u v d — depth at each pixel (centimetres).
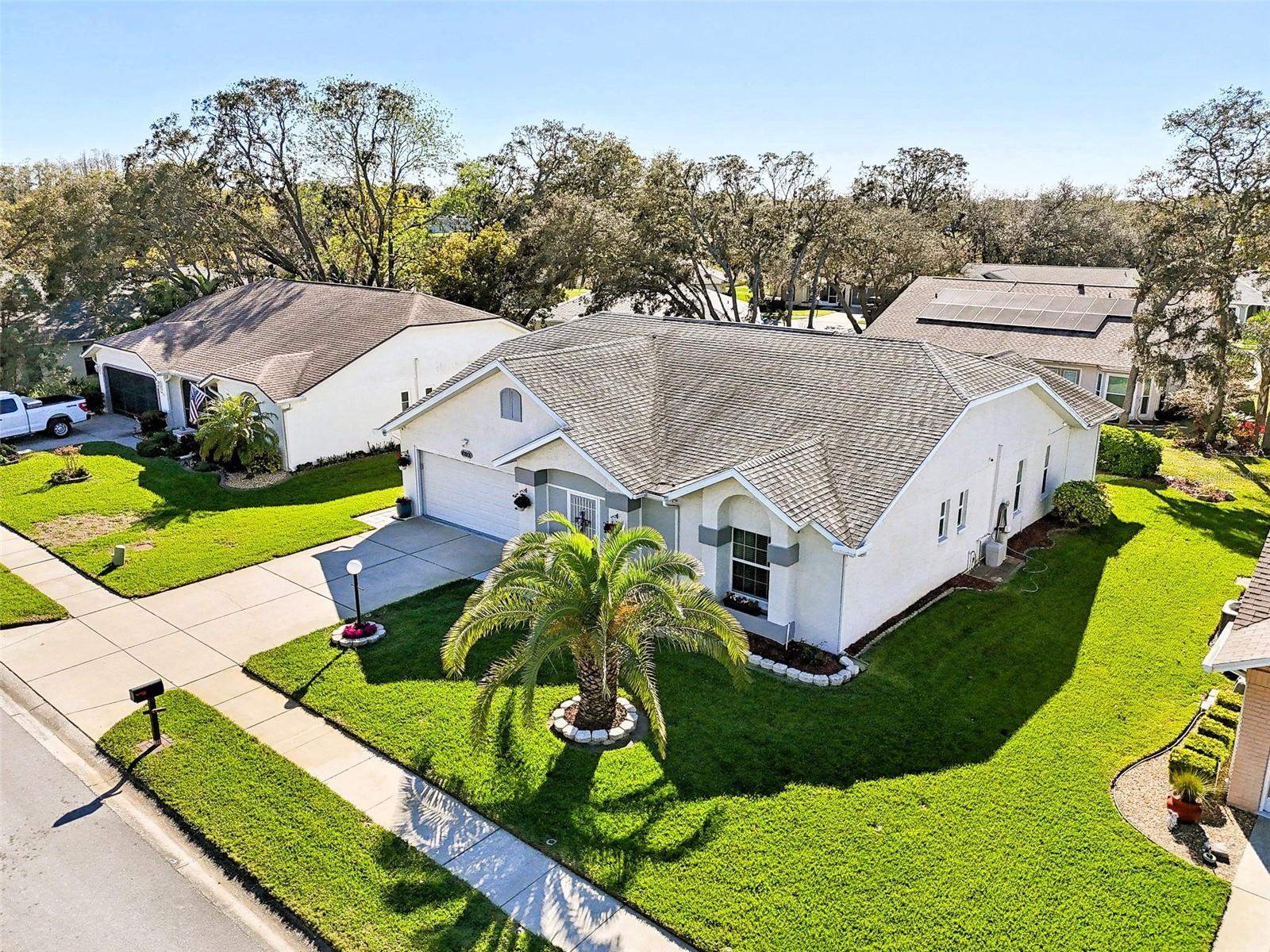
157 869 1123
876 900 1034
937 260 5247
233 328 3559
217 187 4856
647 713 1421
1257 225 2841
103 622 1812
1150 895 1041
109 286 4538
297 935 1020
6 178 4834
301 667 1603
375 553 2188
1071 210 7550
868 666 1591
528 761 1317
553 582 1298
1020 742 1359
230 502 2586
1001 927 993
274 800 1238
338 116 4969
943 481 1820
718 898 1039
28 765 1341
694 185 4838
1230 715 1339
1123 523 2380
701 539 1709
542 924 1012
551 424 1991
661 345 2375
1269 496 2636
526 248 4991
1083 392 2552
